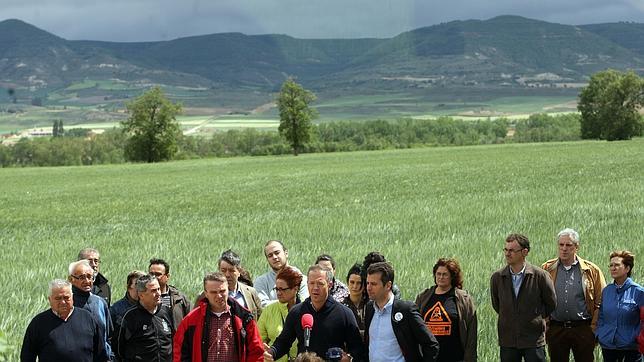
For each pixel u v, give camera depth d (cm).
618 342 1437
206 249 2983
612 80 19125
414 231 3281
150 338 1357
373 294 1207
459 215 3819
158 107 17425
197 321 1213
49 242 3594
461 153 13938
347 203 5122
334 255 2650
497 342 1568
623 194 4597
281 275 1312
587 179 6191
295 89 17912
